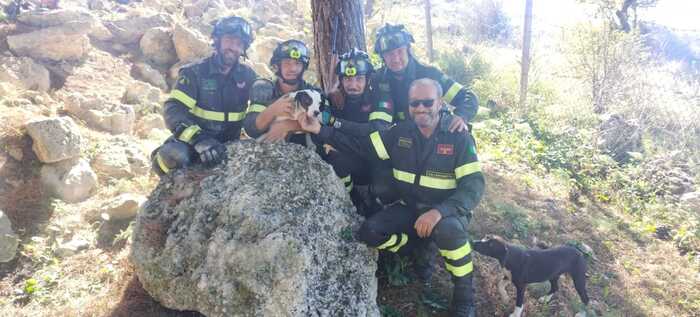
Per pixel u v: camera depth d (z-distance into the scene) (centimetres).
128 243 423
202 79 387
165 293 326
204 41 836
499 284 377
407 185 357
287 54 366
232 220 321
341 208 350
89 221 450
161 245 334
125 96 703
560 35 1161
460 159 345
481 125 804
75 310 344
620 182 676
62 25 722
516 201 579
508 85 1069
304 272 301
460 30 1769
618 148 798
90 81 711
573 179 654
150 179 531
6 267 387
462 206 333
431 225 328
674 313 421
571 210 582
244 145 360
